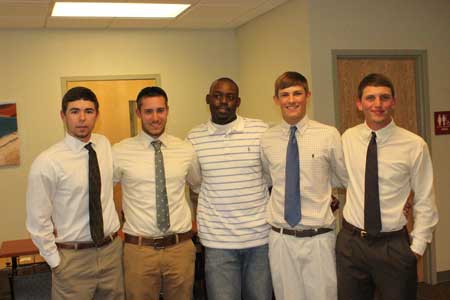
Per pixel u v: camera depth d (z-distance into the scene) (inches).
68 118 100.9
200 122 232.2
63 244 102.0
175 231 108.0
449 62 182.1
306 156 104.7
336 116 170.7
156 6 181.6
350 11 171.2
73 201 101.3
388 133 100.6
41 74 211.0
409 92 179.5
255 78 214.8
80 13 185.9
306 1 168.2
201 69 231.5
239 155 110.1
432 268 182.1
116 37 220.1
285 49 185.3
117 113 221.6
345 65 172.9
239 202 109.3
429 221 100.3
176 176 108.7
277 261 107.2
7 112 206.8
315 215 103.9
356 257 101.0
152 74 225.3
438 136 181.6
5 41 206.2
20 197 209.3
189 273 110.2
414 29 177.9
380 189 99.7
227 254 109.7
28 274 138.0
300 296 106.5
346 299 102.8
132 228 107.3
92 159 102.8
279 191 106.9
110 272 104.4
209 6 184.9
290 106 104.2
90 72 217.5
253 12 197.9
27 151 209.9
